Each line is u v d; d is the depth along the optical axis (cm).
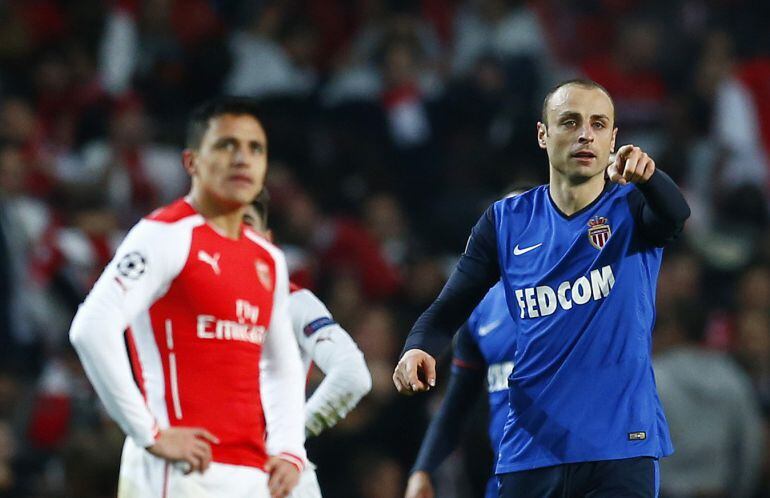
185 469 1686
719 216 4672
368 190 4497
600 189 1819
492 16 5147
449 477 3011
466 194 4481
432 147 4722
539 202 1848
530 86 4847
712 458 2852
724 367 2905
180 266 1722
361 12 5284
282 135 4606
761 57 5403
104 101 4709
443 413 2275
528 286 1816
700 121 5003
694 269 3997
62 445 3203
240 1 5406
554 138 1794
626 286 1784
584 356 1781
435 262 4047
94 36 4912
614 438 1764
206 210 1783
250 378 1766
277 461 1797
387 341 3575
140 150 4362
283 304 1848
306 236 4188
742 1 5538
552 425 1784
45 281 3769
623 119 5047
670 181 1725
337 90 5028
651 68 5294
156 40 4947
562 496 1783
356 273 4159
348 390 1969
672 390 2850
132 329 1738
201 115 1798
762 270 3831
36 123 4534
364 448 3194
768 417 3369
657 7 5494
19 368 3597
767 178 4897
